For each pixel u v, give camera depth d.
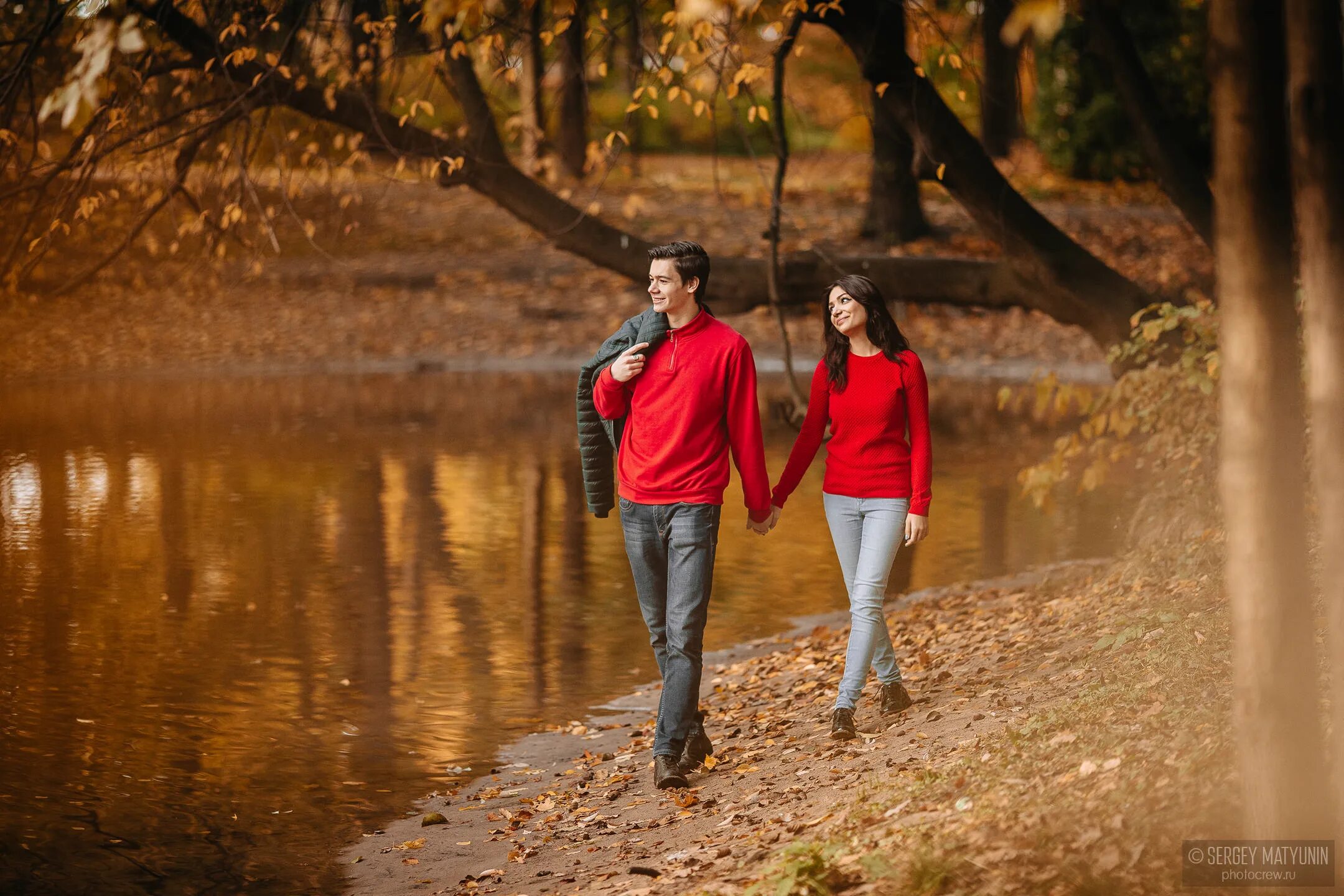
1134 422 13.31
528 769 10.41
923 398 9.45
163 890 8.15
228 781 10.12
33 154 14.24
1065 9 10.56
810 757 9.33
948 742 8.70
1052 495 22.27
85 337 40.12
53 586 16.41
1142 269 44.66
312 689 12.57
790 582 17.08
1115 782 6.74
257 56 15.05
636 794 9.34
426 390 36.34
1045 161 59.59
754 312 43.75
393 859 8.57
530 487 23.50
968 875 6.12
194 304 42.84
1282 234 5.14
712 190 56.59
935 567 17.38
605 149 16.66
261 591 16.33
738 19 14.05
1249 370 5.20
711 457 9.15
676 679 9.22
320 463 25.56
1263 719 5.39
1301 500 5.30
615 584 17.02
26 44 14.18
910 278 16.97
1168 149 16.16
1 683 12.52
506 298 44.84
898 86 15.60
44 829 9.09
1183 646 9.09
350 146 16.98
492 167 16.81
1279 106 5.11
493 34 14.41
